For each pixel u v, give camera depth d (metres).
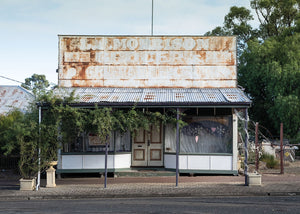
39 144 13.39
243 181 14.26
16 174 17.41
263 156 19.62
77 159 16.02
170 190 12.63
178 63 17.33
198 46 17.33
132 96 15.58
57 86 17.41
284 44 26.91
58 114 13.70
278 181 14.16
